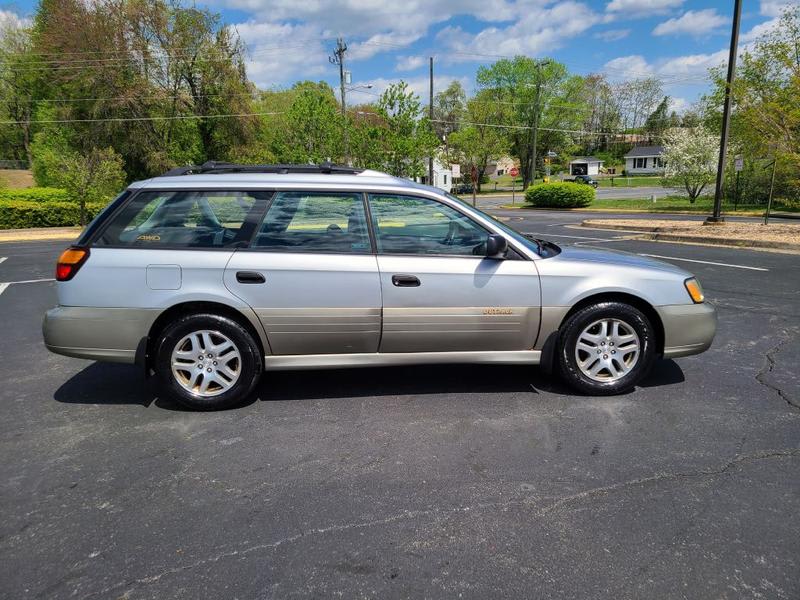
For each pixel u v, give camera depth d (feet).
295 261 12.51
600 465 10.24
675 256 36.01
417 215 13.02
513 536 8.21
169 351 12.59
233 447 11.14
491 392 13.87
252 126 111.45
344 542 8.13
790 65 41.39
